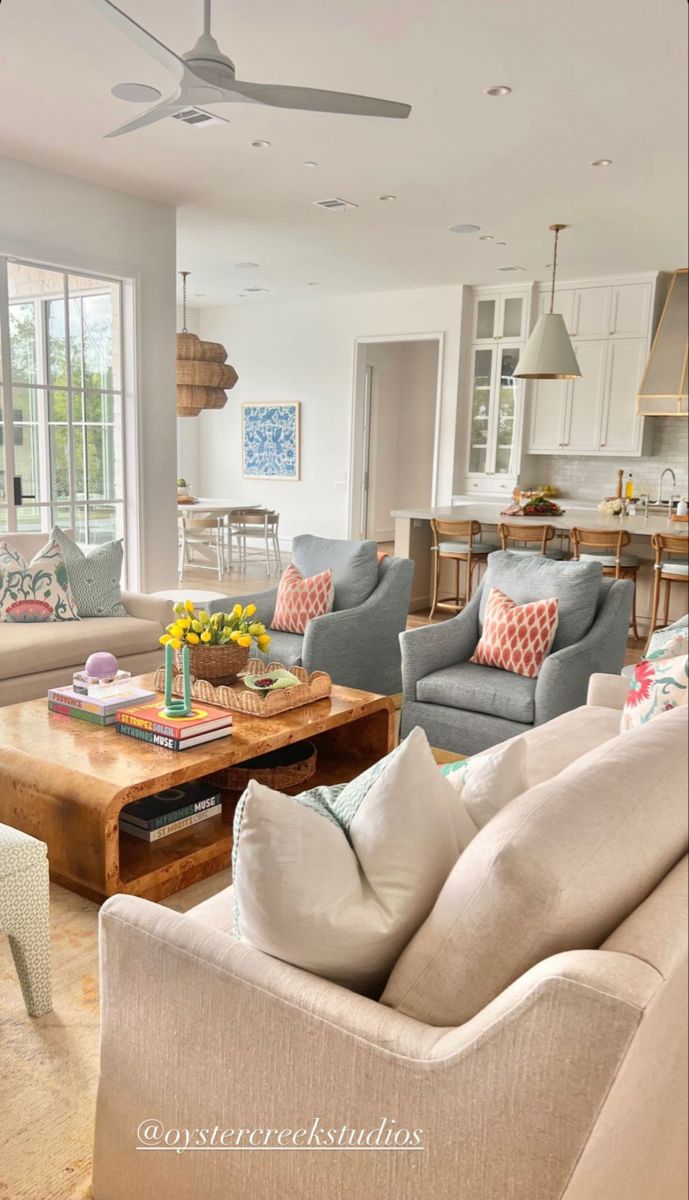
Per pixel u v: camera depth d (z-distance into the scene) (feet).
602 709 9.26
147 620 14.47
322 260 25.21
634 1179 3.71
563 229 20.80
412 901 3.93
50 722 9.30
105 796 7.51
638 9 10.33
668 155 15.31
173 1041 4.22
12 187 16.14
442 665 12.05
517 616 11.61
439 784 4.20
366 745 10.73
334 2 10.29
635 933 3.26
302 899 3.83
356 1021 3.60
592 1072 2.93
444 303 28.91
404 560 14.47
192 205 19.29
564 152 15.31
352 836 4.15
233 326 34.88
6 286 16.53
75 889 8.34
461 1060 3.26
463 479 29.68
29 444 17.34
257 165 16.35
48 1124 5.51
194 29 11.09
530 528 20.52
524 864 3.29
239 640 10.19
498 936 3.39
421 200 18.63
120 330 18.95
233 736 8.85
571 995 2.96
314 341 32.55
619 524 20.39
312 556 14.89
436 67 12.05
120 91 13.04
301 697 9.89
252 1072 3.92
